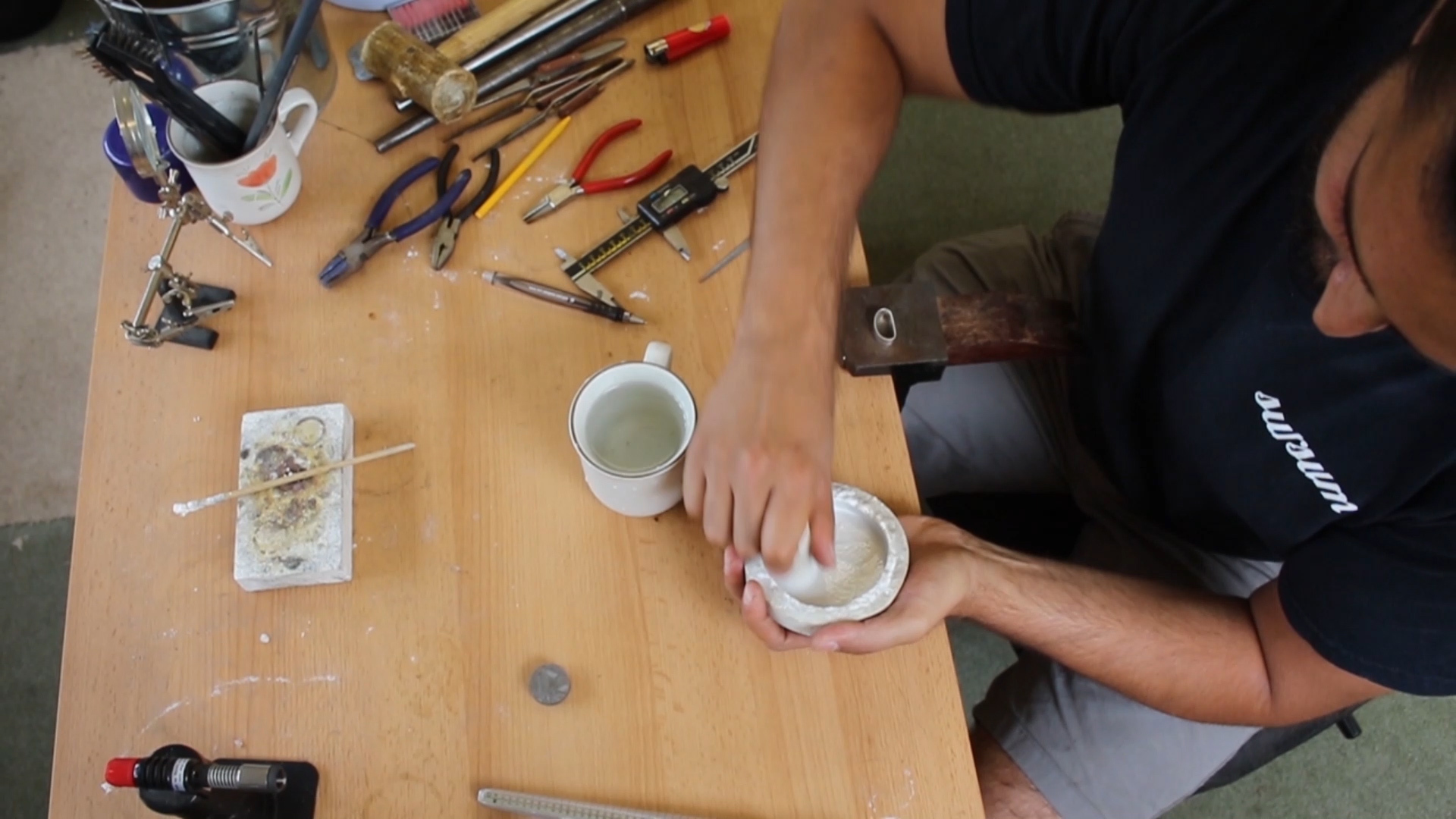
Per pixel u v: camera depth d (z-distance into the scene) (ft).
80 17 5.98
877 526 2.30
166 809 2.08
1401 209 1.39
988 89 2.87
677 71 3.03
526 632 2.32
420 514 2.44
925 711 2.24
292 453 2.42
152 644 2.31
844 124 2.74
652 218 2.74
